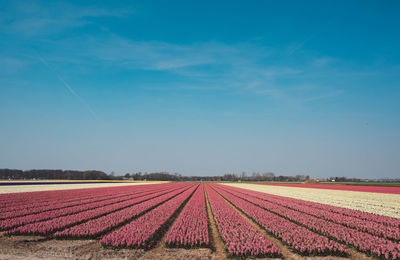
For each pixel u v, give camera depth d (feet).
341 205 105.91
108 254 41.91
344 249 43.06
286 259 41.11
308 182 424.05
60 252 42.37
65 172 547.90
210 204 108.78
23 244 46.29
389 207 99.55
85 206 92.43
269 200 123.75
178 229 58.03
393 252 41.24
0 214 73.51
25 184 279.90
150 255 42.27
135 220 67.26
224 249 46.19
